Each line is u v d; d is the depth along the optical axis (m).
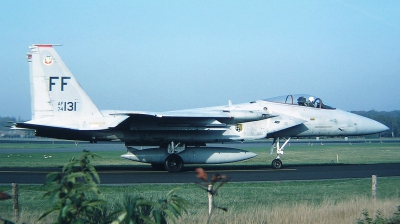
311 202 15.22
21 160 39.22
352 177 24.39
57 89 27.62
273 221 11.98
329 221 12.22
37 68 27.50
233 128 29.36
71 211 5.14
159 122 28.00
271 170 28.83
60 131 27.64
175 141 28.58
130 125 27.77
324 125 31.00
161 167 29.70
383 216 12.24
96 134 28.27
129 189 18.73
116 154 52.53
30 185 19.55
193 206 14.92
